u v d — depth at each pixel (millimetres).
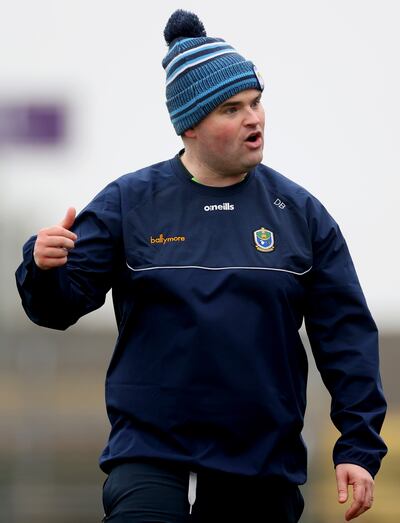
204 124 17219
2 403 36969
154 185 17469
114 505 16859
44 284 16484
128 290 17172
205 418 16688
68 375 37688
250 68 17297
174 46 17625
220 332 16672
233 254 16984
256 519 17078
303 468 17391
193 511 16719
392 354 36500
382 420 17391
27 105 31375
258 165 17812
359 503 17109
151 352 16938
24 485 35781
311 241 17391
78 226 17391
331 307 17453
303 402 17359
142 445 16812
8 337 37750
